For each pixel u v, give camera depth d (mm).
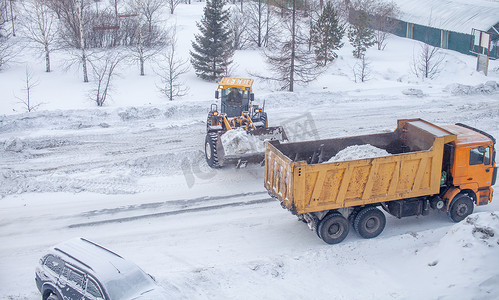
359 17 38906
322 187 11445
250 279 10336
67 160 17141
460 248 10766
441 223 13219
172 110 23344
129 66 32438
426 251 11406
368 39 38875
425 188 12414
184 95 28141
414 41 46000
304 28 40875
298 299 9719
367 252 11547
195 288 9875
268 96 26422
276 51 37062
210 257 11398
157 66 32781
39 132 20031
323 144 13539
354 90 28984
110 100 26484
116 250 11656
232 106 18812
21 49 33906
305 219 12289
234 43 38656
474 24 41750
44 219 13180
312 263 11000
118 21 37438
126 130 20672
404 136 14094
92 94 27000
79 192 14836
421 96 27656
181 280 10055
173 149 18391
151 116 22766
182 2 61688
